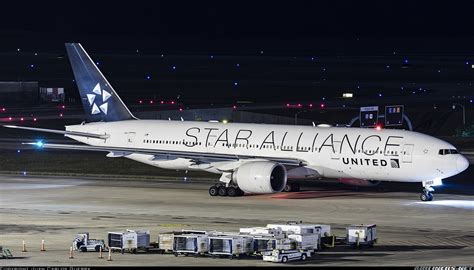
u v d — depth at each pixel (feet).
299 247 440.86
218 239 440.04
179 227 545.44
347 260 431.43
